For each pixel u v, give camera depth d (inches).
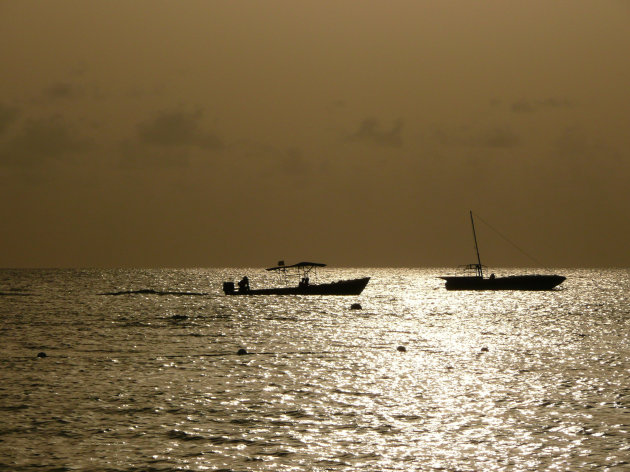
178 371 3563.0
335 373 3503.9
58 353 4229.8
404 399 2896.2
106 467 2030.0
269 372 3531.0
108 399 2881.4
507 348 4517.7
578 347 4571.9
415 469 2021.4
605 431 2399.1
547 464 2055.9
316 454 2154.3
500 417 2596.0
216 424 2487.7
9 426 2453.2
